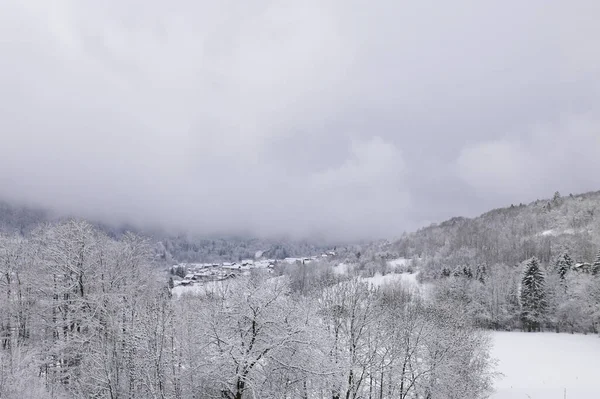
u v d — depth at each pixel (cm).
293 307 2281
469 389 3506
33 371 2806
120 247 4106
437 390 3309
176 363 2281
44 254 3750
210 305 2259
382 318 3400
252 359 2034
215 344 2131
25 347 3141
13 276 3788
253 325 2145
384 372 3164
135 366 2216
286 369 2166
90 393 2409
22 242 4038
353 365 2838
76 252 3494
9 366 2583
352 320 3041
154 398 2078
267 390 2102
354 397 2814
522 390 4606
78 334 2988
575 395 4434
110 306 2891
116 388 2217
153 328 2209
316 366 2234
